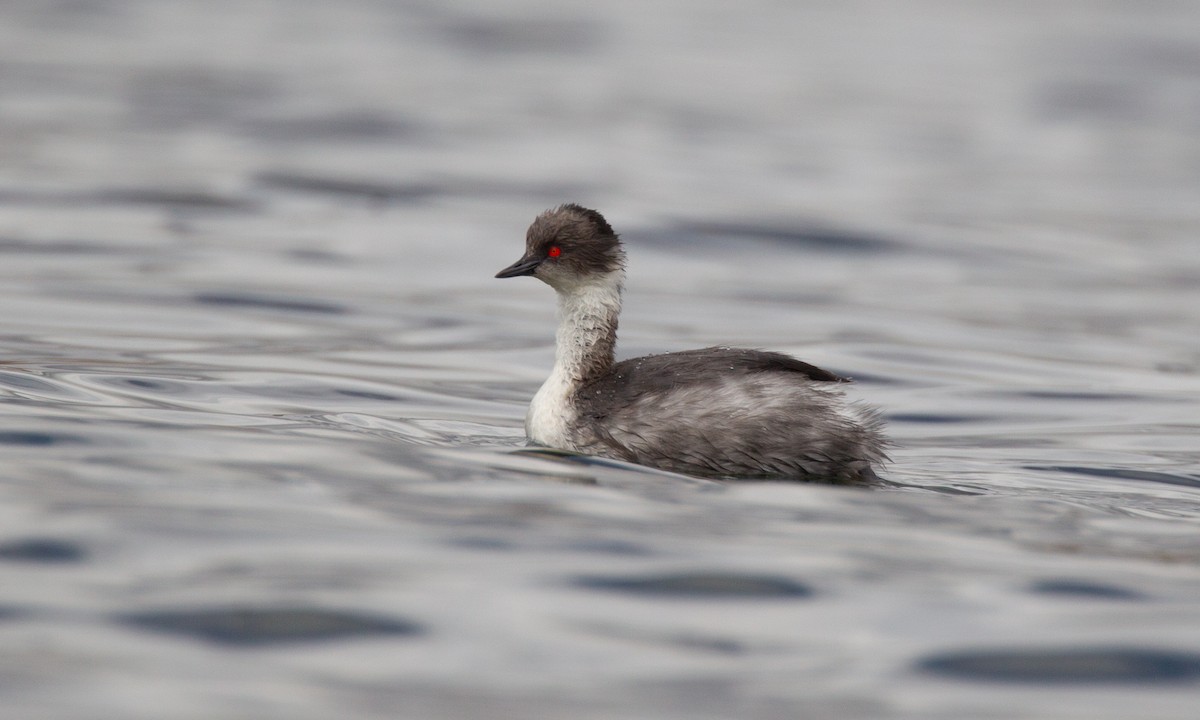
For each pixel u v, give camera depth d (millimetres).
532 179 30266
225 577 7938
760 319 19781
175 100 38062
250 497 9484
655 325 19234
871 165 34438
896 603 7980
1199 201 31594
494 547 8656
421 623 7457
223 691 6625
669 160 33656
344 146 33188
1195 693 6926
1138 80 50844
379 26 56469
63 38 48406
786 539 9125
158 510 9039
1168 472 12367
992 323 19969
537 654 7164
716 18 64688
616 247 12758
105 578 7852
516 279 21922
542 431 12336
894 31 62719
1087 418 14992
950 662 7230
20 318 17203
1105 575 8570
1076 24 65875
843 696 6797
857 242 25578
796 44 57875
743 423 11422
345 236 24219
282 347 16672
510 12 62750
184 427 11648
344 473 10328
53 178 27234
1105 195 31922
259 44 50031
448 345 17484
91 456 10305
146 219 24438
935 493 10953
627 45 55406
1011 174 34250
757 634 7504
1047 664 7215
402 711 6488
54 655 6902
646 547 8781
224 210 25625
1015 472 12203
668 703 6668
